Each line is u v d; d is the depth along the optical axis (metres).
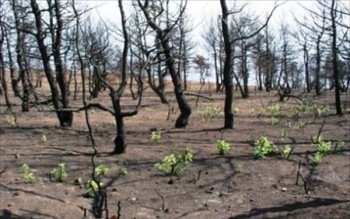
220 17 17.70
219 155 12.36
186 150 12.05
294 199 8.66
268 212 7.81
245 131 17.31
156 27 16.47
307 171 10.68
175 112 25.77
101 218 7.49
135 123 20.30
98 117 22.73
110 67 32.47
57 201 8.29
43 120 20.98
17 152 12.83
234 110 25.91
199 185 9.59
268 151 12.02
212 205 8.35
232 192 9.15
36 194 8.65
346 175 10.39
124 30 11.91
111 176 10.16
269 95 45.31
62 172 9.80
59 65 18.16
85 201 8.39
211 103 33.62
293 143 14.33
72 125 19.05
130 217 7.66
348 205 7.94
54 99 18.27
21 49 21.42
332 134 16.48
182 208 8.20
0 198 8.31
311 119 21.50
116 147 12.66
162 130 17.77
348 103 31.36
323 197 8.79
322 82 57.19
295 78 62.44
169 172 10.34
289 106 28.70
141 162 11.58
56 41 17.95
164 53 17.66
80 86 60.03
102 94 46.62
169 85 64.19
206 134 16.58
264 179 10.03
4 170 10.02
